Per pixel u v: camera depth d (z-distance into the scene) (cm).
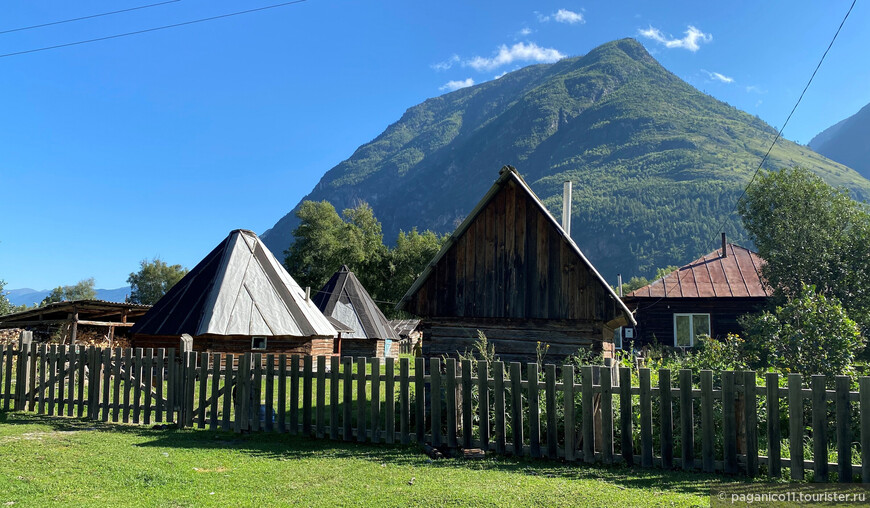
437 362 973
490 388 1059
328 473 784
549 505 636
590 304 1403
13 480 711
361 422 994
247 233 2409
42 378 1235
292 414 1045
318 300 3728
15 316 2962
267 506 638
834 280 2169
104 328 3253
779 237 2317
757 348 1395
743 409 822
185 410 1108
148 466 782
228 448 930
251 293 2206
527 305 1448
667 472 816
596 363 1252
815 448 762
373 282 8138
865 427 741
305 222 8006
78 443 934
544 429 988
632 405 936
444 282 1516
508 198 1504
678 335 3042
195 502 647
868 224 2205
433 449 928
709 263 3294
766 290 2948
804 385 1038
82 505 624
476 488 703
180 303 2172
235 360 2067
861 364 1229
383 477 766
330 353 2425
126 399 1145
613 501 649
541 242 1465
